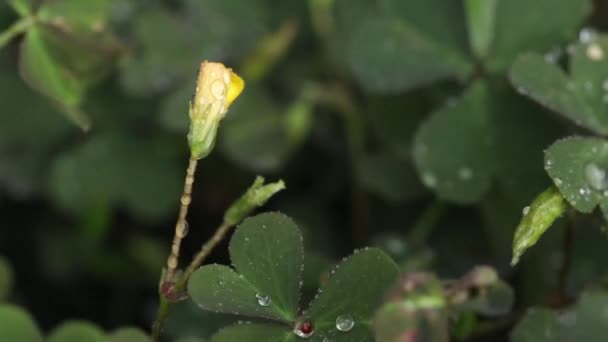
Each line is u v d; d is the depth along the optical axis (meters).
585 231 0.21
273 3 0.25
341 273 0.17
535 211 0.17
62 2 0.21
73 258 0.24
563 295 0.19
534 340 0.17
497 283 0.17
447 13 0.22
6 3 0.22
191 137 0.17
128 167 0.24
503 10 0.21
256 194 0.17
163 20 0.24
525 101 0.20
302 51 0.25
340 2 0.24
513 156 0.20
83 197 0.24
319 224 0.24
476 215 0.23
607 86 0.19
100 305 0.24
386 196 0.23
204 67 0.17
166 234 0.25
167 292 0.17
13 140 0.24
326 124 0.25
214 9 0.25
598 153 0.17
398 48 0.22
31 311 0.24
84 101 0.24
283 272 0.17
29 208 0.25
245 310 0.17
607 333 0.16
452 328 0.18
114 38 0.21
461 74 0.21
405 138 0.22
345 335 0.17
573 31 0.21
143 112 0.25
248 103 0.24
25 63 0.20
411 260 0.21
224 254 0.24
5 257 0.25
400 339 0.16
